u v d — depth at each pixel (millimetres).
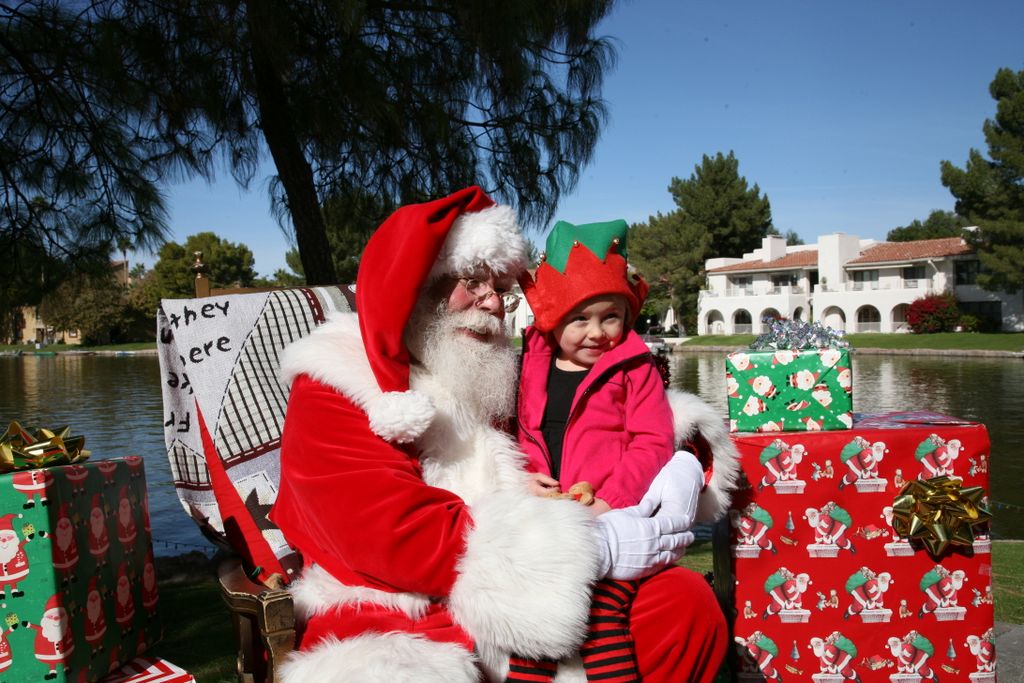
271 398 2459
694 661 1842
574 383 2266
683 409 2180
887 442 2213
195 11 4090
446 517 1772
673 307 51406
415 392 1867
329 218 5086
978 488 2166
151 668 2182
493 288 2082
